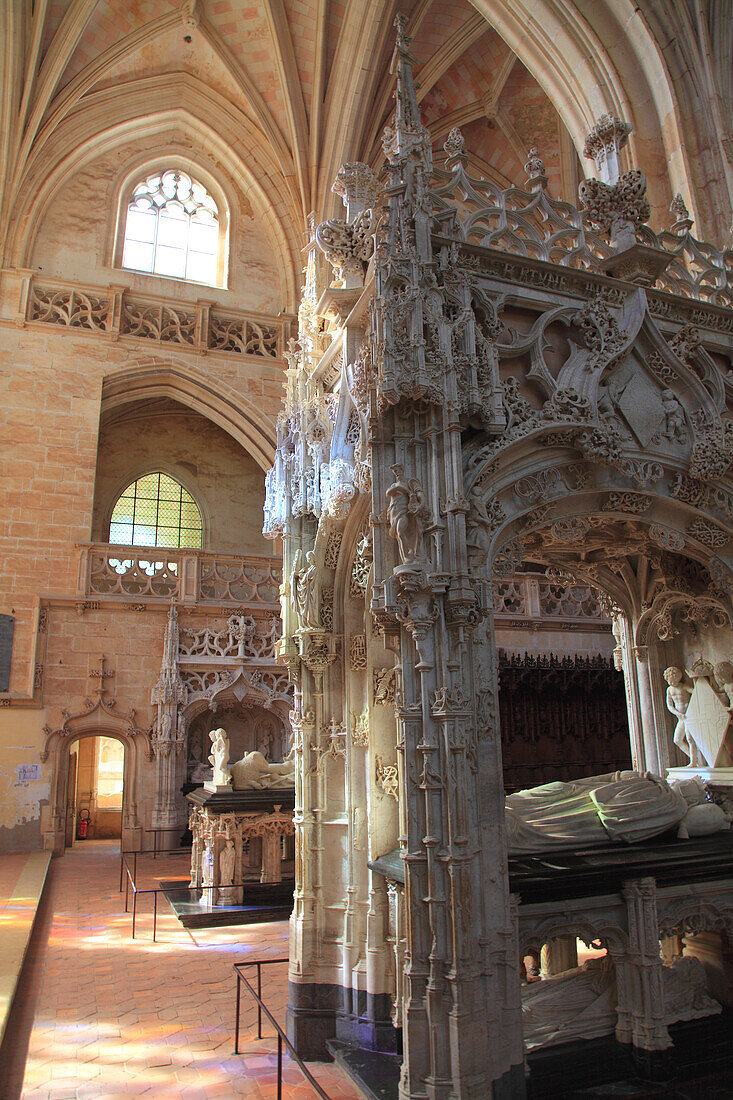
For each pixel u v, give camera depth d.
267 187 24.53
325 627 8.05
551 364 6.79
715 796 7.95
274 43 22.66
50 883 15.67
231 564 21.55
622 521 7.58
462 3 22.50
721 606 7.93
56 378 21.44
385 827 7.31
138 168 24.14
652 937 5.99
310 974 7.36
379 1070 6.38
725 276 7.97
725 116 13.09
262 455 23.38
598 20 14.26
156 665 20.31
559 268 6.79
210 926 12.09
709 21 13.57
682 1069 5.83
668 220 13.29
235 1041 7.14
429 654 5.46
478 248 6.48
